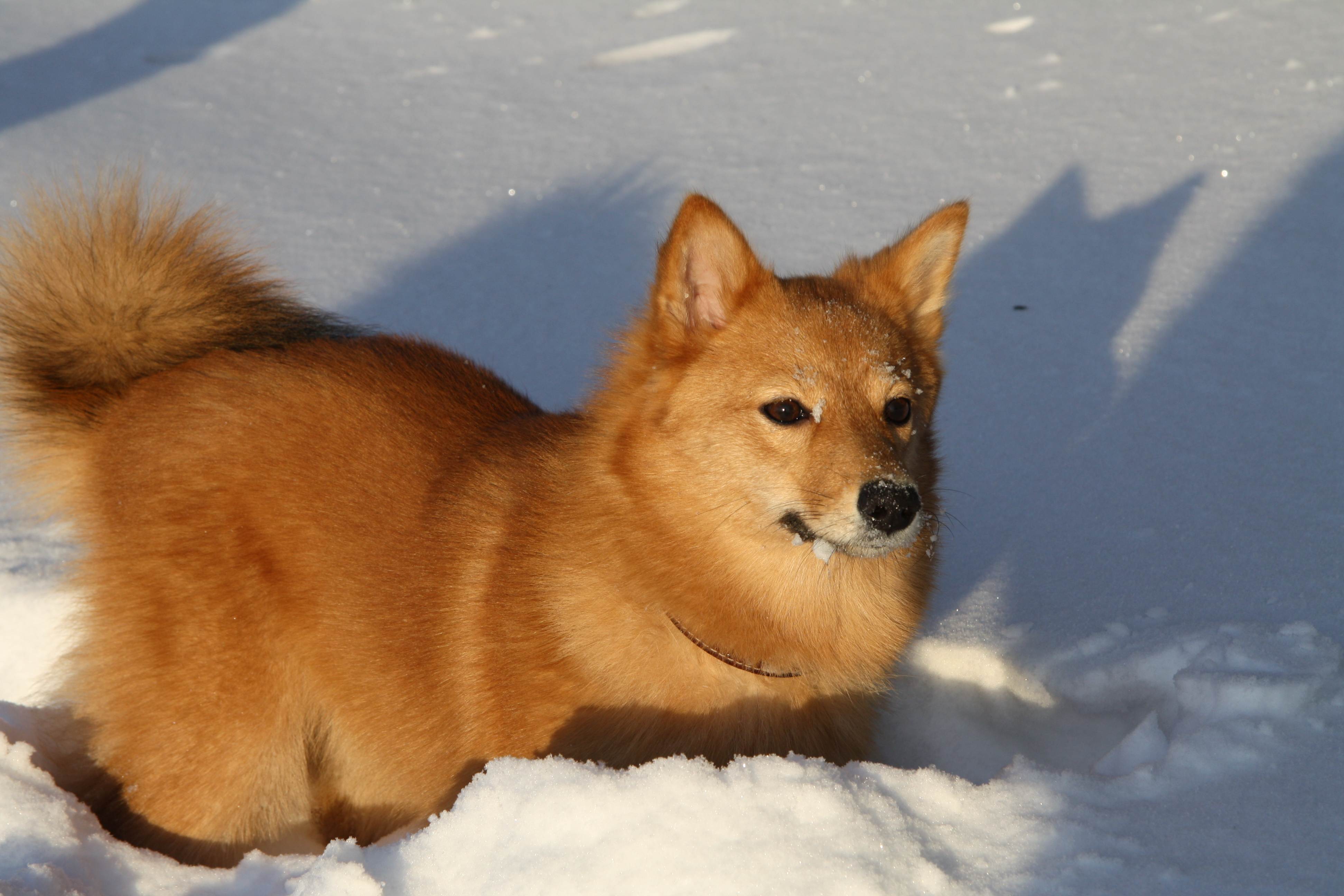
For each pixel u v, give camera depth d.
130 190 6.48
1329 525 6.45
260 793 5.64
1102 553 6.75
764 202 11.16
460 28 16.30
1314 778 4.33
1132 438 7.82
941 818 4.36
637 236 10.89
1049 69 13.32
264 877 4.68
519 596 5.21
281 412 5.72
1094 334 9.02
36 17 17.17
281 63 15.29
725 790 4.34
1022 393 8.52
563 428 5.78
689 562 5.09
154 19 17.03
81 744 5.65
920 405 5.52
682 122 13.02
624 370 5.46
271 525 5.56
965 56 13.96
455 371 6.34
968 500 7.55
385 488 5.62
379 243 10.89
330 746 5.91
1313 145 10.85
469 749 5.38
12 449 6.11
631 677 5.06
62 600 6.64
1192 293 9.25
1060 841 4.18
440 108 13.80
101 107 13.75
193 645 5.45
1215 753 4.54
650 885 4.11
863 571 5.29
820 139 12.33
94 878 4.68
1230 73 12.55
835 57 14.34
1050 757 5.58
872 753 5.79
